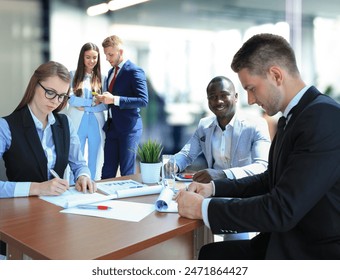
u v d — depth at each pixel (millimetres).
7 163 1705
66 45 5672
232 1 5227
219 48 5355
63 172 1824
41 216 1252
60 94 1698
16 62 5379
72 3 5633
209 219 1197
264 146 1978
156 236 1079
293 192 1073
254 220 1122
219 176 1744
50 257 922
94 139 3580
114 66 3508
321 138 1073
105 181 1834
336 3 4707
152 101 5617
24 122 1698
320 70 4633
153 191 1603
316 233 1124
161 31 5695
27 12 5387
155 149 1844
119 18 5879
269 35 1238
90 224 1178
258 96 1256
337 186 1091
